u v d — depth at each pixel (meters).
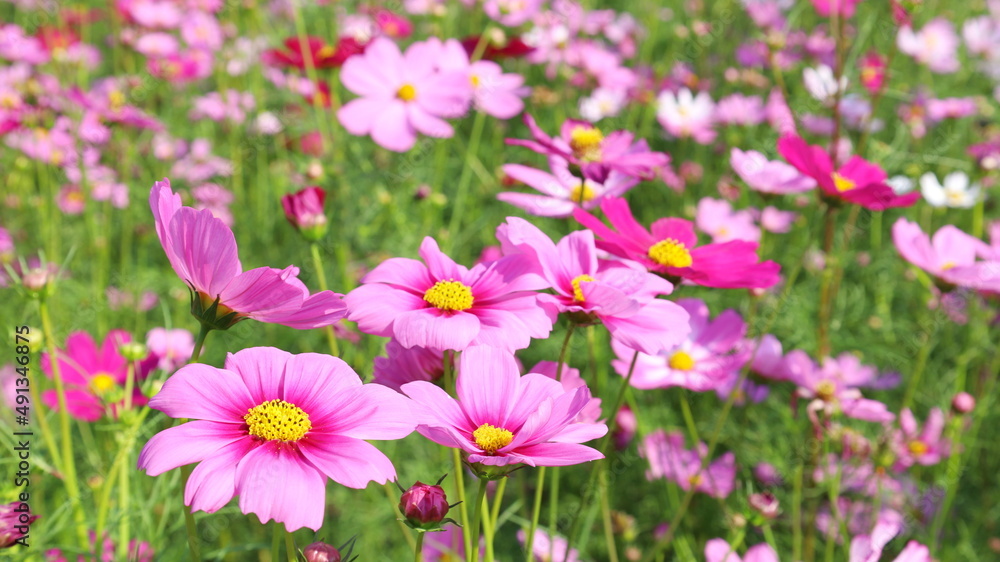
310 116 1.53
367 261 1.24
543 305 0.69
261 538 1.05
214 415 0.63
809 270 1.34
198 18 1.79
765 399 1.17
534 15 1.73
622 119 1.73
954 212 1.63
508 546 1.07
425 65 1.14
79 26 1.86
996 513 1.18
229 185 1.71
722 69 2.05
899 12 1.18
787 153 0.83
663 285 0.71
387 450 1.05
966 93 1.94
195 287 0.64
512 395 0.66
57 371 0.78
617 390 1.19
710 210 1.33
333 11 1.63
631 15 2.23
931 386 1.31
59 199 1.54
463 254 1.40
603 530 1.12
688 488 1.00
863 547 0.85
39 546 0.77
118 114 1.38
